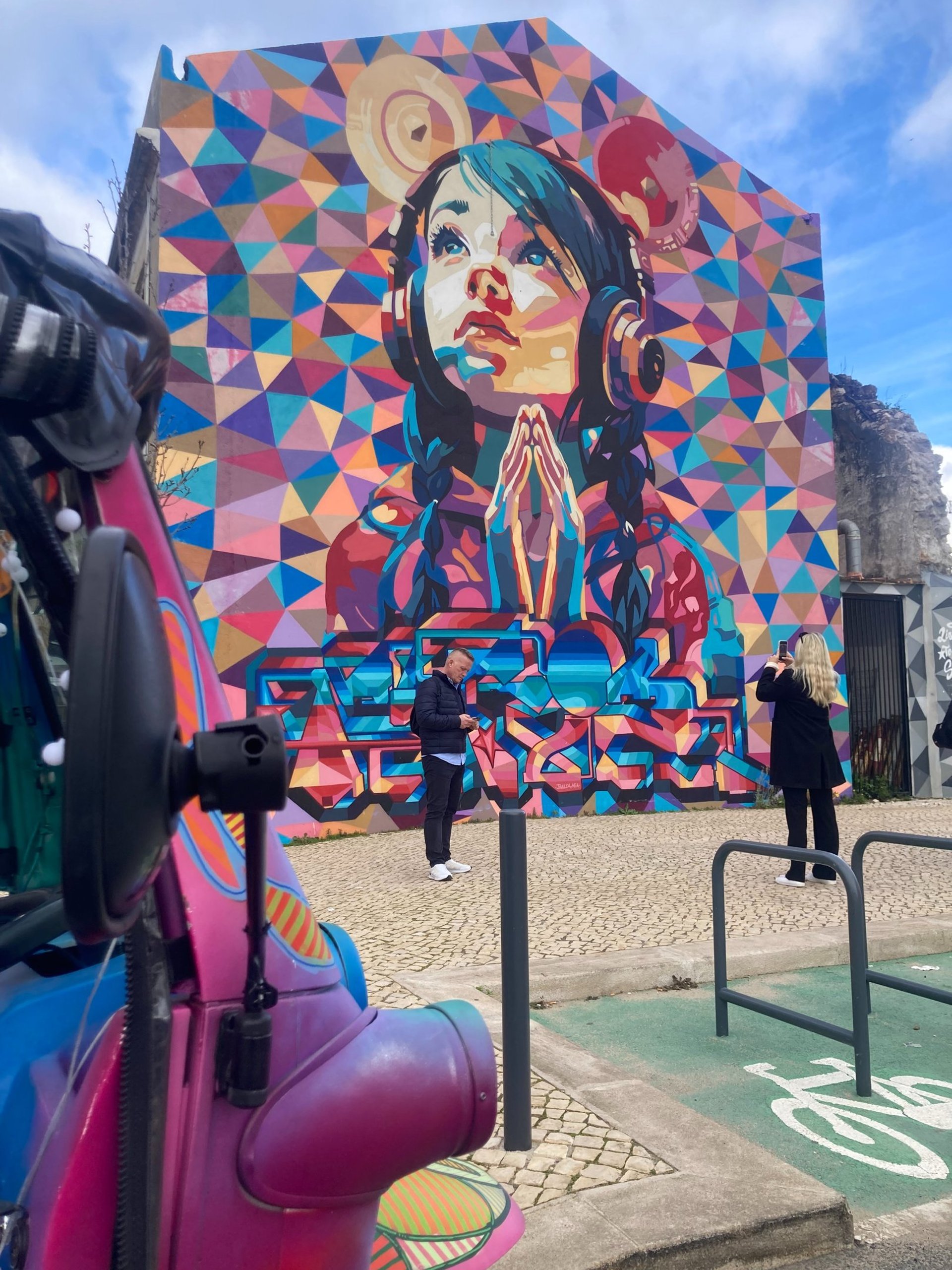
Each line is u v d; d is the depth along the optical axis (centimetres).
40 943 142
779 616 1355
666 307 1317
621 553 1259
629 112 1315
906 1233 312
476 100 1214
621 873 848
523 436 1209
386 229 1148
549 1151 336
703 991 569
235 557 1049
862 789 1436
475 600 1168
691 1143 341
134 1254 107
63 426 122
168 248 1047
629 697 1249
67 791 86
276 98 1105
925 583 1532
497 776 1171
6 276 117
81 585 92
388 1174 135
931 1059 467
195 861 129
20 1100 119
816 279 1429
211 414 1050
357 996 173
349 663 1097
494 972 552
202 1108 120
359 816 1090
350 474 1111
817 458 1402
